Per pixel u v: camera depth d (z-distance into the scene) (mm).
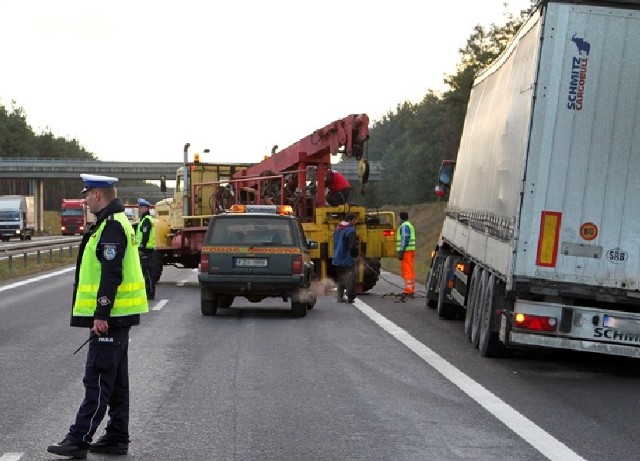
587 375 12500
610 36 11797
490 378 11961
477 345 14789
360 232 26625
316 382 11391
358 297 25328
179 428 8812
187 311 20391
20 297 23484
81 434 7688
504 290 13352
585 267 11922
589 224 11906
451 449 8062
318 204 27594
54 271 35688
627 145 11836
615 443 8383
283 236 18969
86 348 14148
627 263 11898
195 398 10305
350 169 115438
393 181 121875
